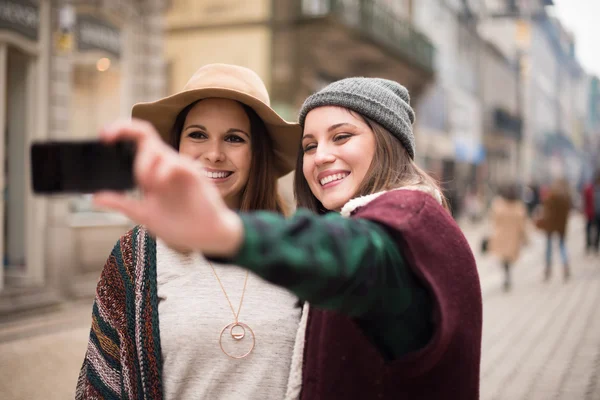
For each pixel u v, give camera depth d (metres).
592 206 13.48
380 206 1.03
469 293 1.09
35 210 6.62
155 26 8.46
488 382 4.26
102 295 1.60
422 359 0.96
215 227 0.65
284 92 11.19
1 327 5.23
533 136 40.06
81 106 7.39
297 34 11.47
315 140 1.39
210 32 11.12
